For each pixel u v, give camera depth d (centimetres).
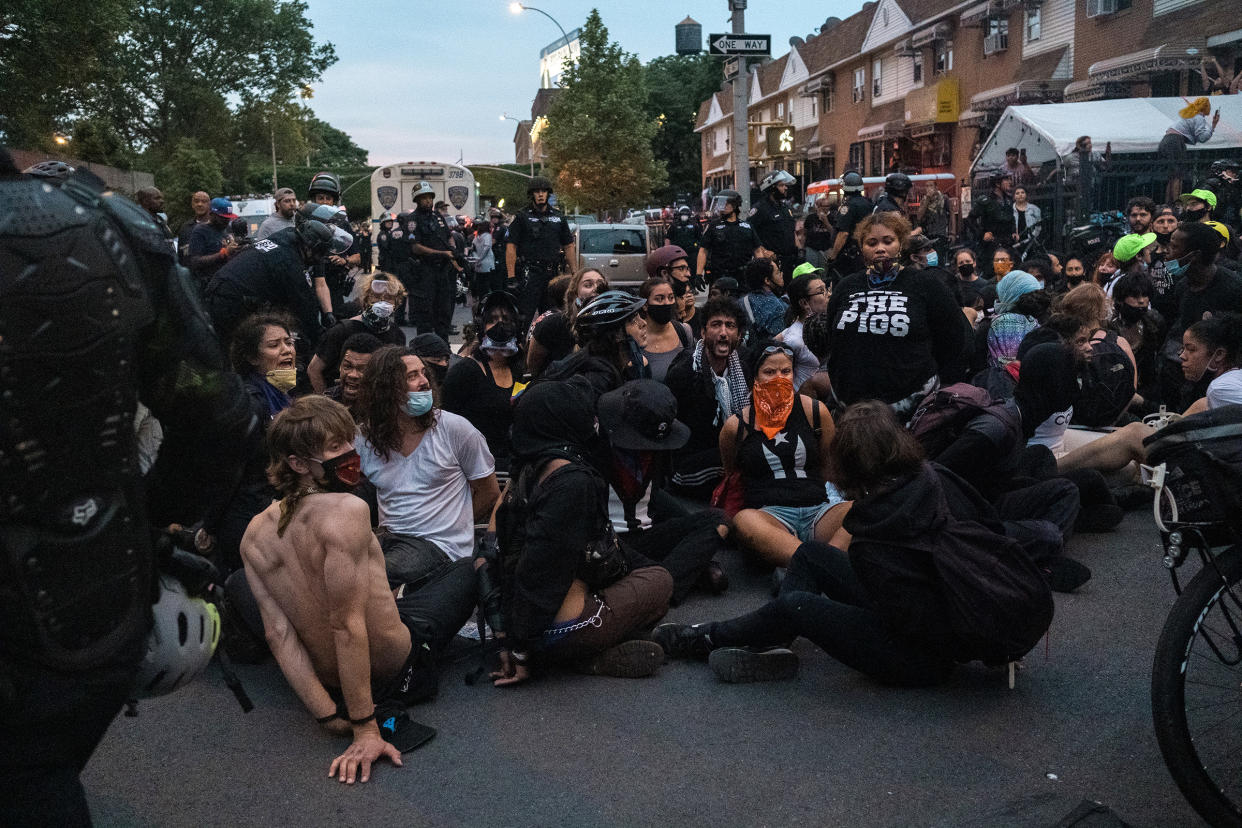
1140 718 382
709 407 662
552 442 411
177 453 222
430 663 409
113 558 198
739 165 1789
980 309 980
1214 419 292
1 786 196
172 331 207
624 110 4244
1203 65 2222
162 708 409
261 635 438
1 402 177
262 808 337
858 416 388
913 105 3588
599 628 423
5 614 185
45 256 179
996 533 403
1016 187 1808
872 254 552
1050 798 331
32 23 3247
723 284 898
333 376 689
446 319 1409
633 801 337
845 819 323
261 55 7462
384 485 465
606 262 2072
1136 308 782
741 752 366
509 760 365
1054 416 607
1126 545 582
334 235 836
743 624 427
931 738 372
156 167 7006
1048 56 2908
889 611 389
